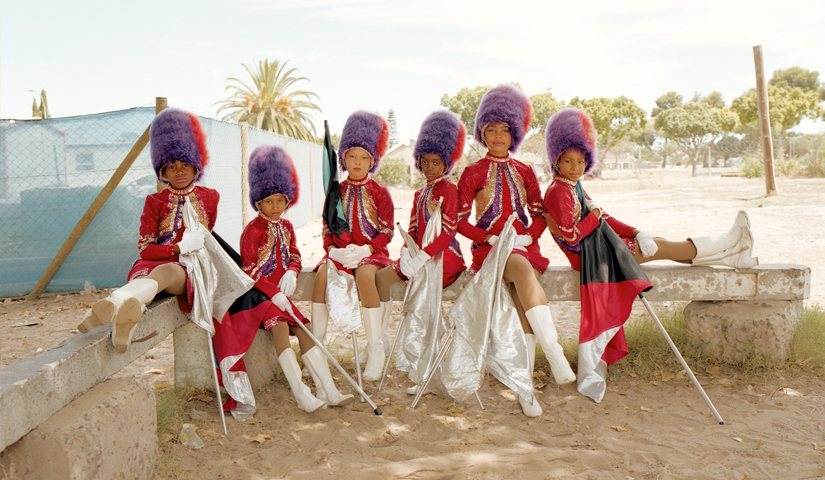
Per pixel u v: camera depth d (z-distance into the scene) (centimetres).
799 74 6888
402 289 405
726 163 5941
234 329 344
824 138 2650
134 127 716
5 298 714
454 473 269
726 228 1087
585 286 374
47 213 720
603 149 5119
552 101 4425
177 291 330
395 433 318
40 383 212
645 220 1295
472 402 363
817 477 261
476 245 396
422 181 3566
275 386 391
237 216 964
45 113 3027
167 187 361
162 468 273
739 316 391
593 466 276
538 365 412
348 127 404
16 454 208
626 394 365
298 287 417
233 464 283
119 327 256
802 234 939
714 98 8706
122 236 722
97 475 221
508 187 390
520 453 287
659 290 397
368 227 405
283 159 382
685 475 264
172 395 357
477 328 347
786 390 359
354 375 407
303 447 301
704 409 339
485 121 393
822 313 439
